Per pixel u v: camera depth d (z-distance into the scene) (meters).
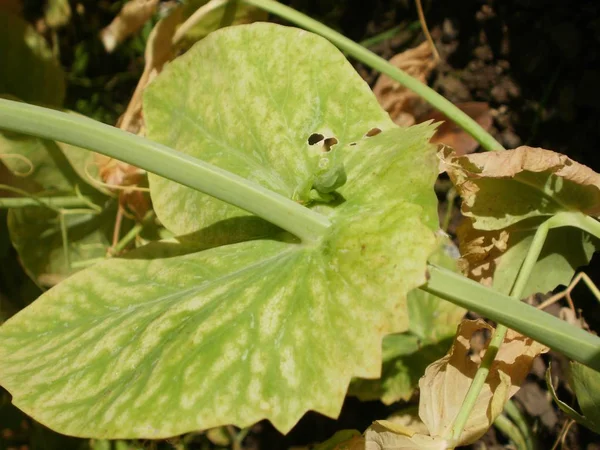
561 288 0.17
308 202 0.12
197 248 0.13
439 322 0.17
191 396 0.11
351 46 0.16
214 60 0.14
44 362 0.12
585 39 0.17
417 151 0.11
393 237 0.11
